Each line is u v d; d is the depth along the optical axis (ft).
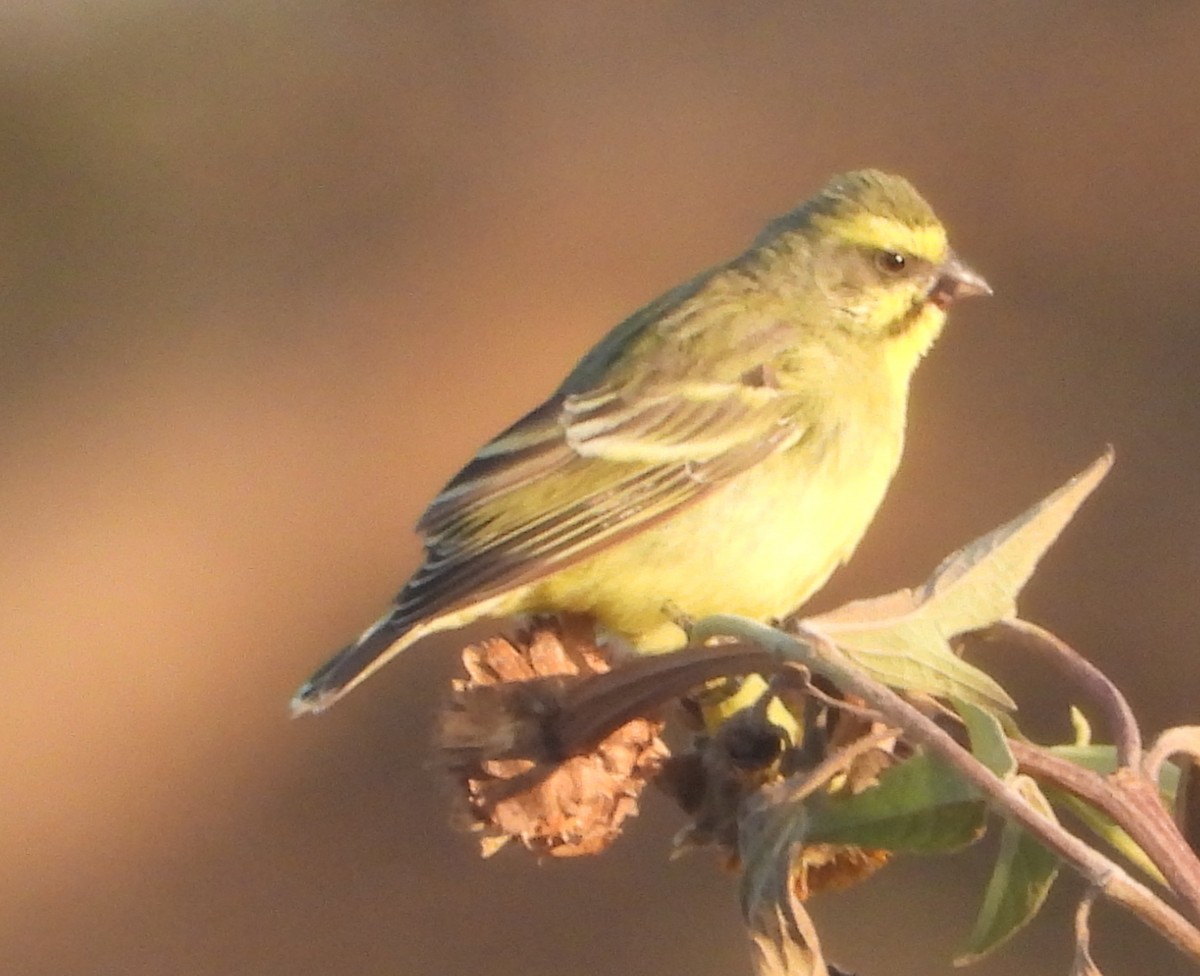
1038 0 71.87
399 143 71.15
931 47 69.97
